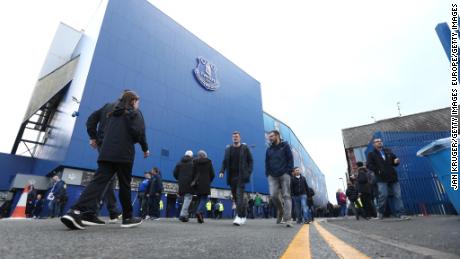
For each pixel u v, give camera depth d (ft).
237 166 17.95
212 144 76.95
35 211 40.52
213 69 86.07
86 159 45.91
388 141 32.53
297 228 13.24
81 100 48.37
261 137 100.63
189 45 78.95
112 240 6.15
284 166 16.81
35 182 48.42
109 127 9.47
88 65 52.44
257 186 90.79
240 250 4.96
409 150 31.37
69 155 44.21
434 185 29.09
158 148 60.34
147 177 34.04
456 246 5.29
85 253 4.30
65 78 61.31
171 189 59.57
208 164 20.26
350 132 99.60
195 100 75.61
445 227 10.00
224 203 72.74
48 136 62.49
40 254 4.11
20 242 5.32
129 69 58.85
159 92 64.75
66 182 43.01
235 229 11.89
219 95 85.76
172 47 72.54
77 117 46.85
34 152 71.46
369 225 14.39
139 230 9.41
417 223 13.44
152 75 64.03
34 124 67.21
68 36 78.95
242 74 100.99
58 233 7.29
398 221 16.88
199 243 5.95
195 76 78.13
